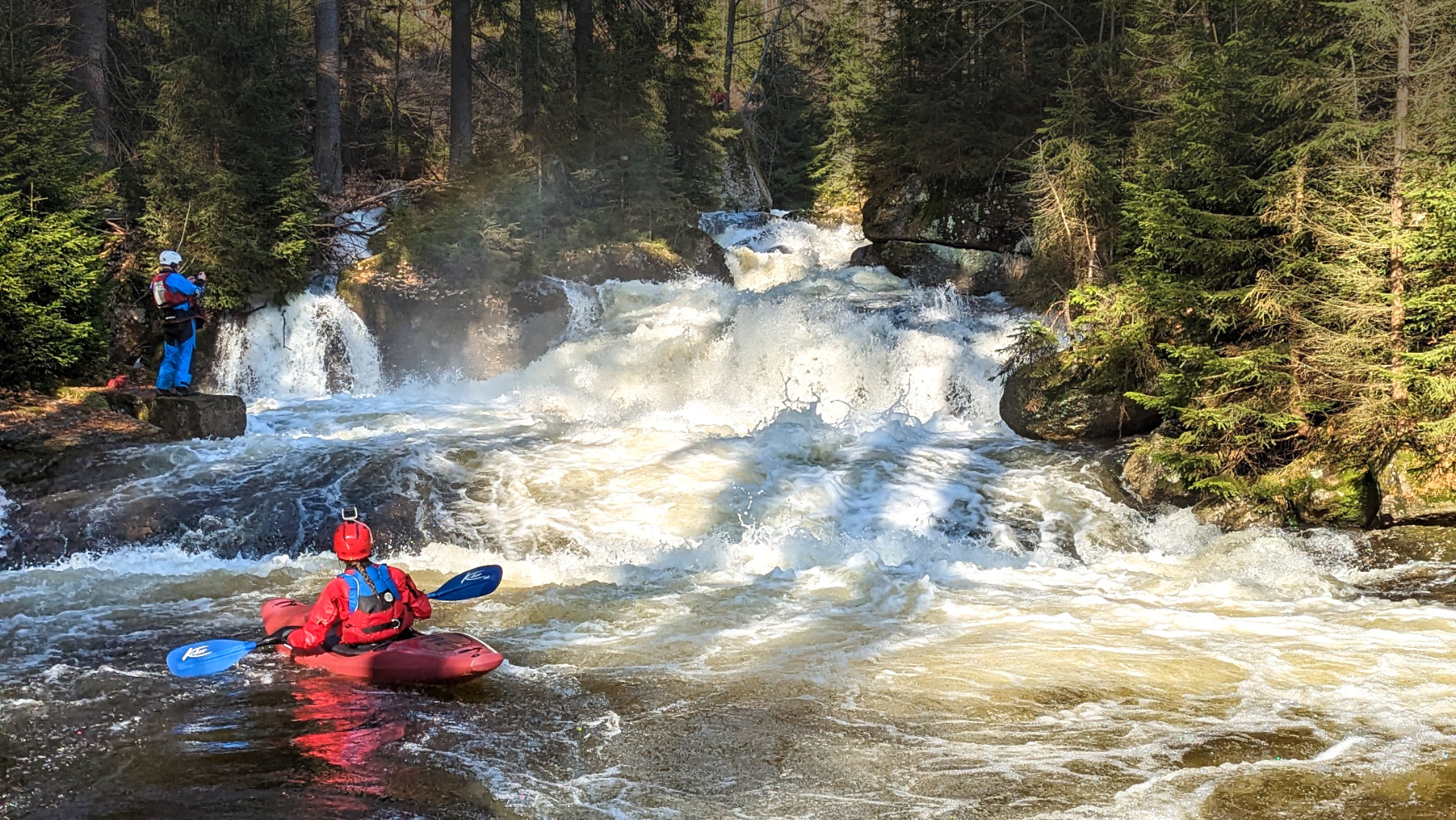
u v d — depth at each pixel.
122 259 16.98
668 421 14.78
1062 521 11.34
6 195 13.39
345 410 15.72
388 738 5.73
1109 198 15.10
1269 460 11.79
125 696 6.34
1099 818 4.83
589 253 20.45
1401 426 10.55
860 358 15.52
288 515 10.82
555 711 6.23
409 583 7.13
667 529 10.84
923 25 19.64
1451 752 5.62
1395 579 9.61
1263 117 11.80
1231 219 11.38
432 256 18.84
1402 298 10.45
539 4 25.17
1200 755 5.60
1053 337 14.13
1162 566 10.28
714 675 6.92
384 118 30.72
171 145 17.78
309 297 18.19
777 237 24.27
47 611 8.31
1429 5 10.64
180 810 4.74
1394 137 10.80
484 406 16.12
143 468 11.60
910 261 19.69
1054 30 18.98
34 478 11.09
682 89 26.47
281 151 19.28
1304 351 11.30
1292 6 12.29
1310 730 5.96
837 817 4.86
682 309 18.66
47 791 4.96
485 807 4.88
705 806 4.97
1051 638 7.82
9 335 12.73
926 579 9.40
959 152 18.80
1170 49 16.67
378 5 31.70
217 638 7.63
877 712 6.27
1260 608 8.70
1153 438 12.38
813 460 12.75
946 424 14.59
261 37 19.09
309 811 4.75
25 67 15.88
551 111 22.58
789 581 9.43
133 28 24.05
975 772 5.38
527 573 9.69
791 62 43.03
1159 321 12.64
